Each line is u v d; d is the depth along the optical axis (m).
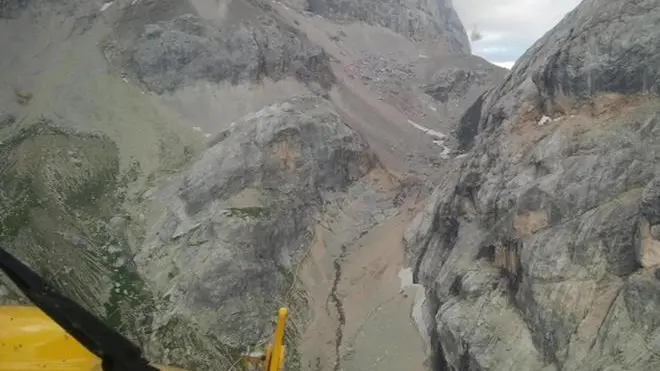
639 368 19.56
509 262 26.16
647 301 20.83
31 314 9.19
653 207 21.62
